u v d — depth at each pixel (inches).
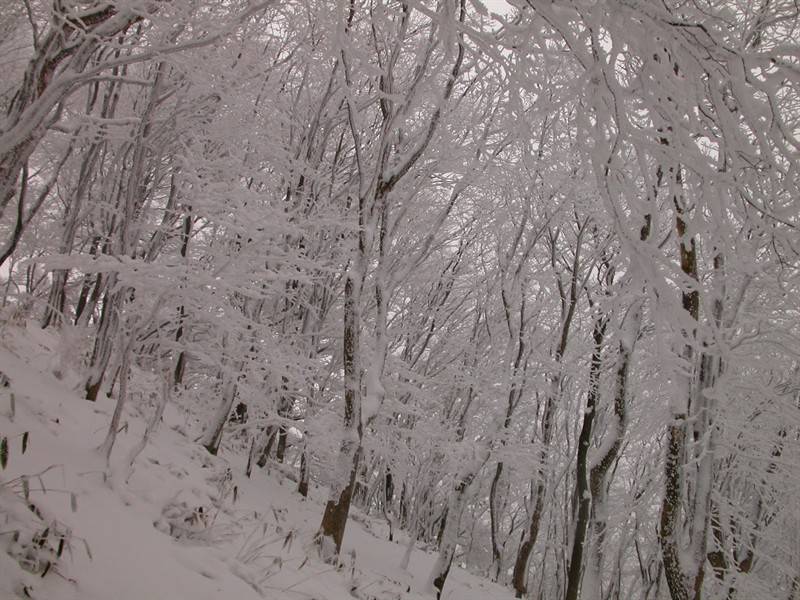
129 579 120.3
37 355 253.6
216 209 209.3
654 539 601.0
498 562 687.1
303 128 386.9
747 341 287.3
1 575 96.4
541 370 482.0
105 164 338.3
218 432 346.9
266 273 218.4
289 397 385.7
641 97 131.9
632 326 370.9
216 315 226.8
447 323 646.5
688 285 135.2
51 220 398.6
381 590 269.1
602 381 547.5
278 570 187.2
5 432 153.9
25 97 141.5
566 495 759.1
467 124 395.5
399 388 398.3
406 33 327.9
